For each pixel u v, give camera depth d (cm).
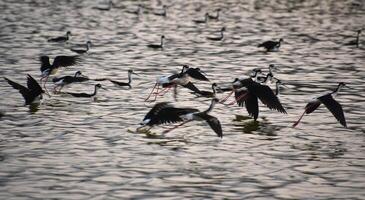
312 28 5559
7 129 2472
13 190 1888
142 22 5781
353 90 3259
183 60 4050
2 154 2192
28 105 2825
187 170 2077
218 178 2014
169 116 2047
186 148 2291
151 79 3444
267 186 1955
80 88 3188
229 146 2322
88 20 5794
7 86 3177
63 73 3544
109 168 2083
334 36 5150
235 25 5697
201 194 1881
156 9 6700
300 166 2133
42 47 4416
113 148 2278
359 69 3838
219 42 4803
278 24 5772
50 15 6025
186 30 5378
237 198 1855
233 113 2762
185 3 7244
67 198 1836
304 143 2373
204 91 3105
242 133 2480
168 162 2147
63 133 2438
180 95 3070
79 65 3794
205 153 2242
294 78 3550
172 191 1900
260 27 5588
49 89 3150
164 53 4294
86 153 2220
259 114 2750
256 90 2405
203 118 2002
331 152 2277
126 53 4262
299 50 4497
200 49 4484
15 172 2031
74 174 2023
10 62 3838
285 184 1975
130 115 2703
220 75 3588
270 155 2236
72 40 4738
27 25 5384
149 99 2989
